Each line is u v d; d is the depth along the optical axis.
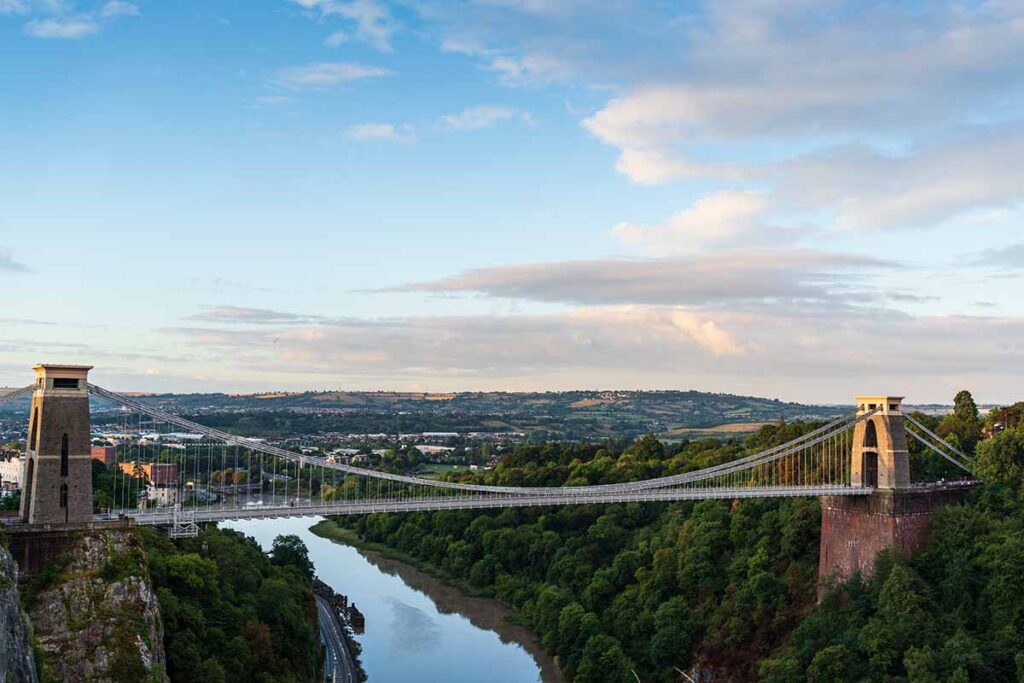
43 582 78.12
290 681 95.88
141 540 84.88
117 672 74.81
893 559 112.31
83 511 81.69
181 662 82.50
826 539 123.94
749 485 155.62
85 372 83.31
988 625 100.12
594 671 113.69
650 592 129.88
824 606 113.44
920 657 94.19
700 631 120.31
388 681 118.25
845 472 150.12
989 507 117.00
